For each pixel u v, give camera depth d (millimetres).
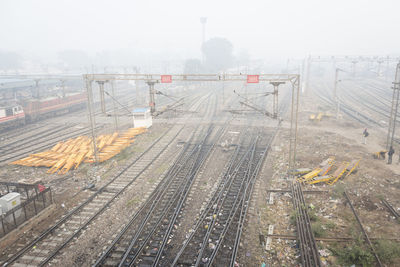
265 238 13758
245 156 24703
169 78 20797
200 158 24828
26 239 13906
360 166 22031
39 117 42281
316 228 13703
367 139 29688
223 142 29281
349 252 12133
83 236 14078
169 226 14500
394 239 12992
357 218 14859
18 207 14531
